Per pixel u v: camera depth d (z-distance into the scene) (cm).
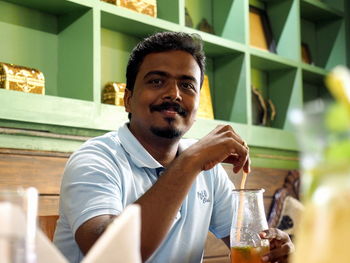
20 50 265
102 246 59
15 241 55
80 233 153
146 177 183
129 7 296
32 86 249
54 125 252
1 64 242
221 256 316
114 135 191
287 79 407
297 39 405
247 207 134
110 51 305
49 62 278
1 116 231
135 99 192
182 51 192
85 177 163
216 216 206
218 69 371
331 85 49
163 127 187
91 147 176
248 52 363
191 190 191
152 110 188
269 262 132
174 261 180
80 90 273
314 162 49
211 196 199
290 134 391
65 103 255
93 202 156
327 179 50
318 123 49
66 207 162
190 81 191
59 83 281
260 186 356
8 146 235
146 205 149
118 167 176
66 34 281
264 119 387
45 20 278
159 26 306
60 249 171
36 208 59
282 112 406
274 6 415
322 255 49
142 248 147
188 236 186
